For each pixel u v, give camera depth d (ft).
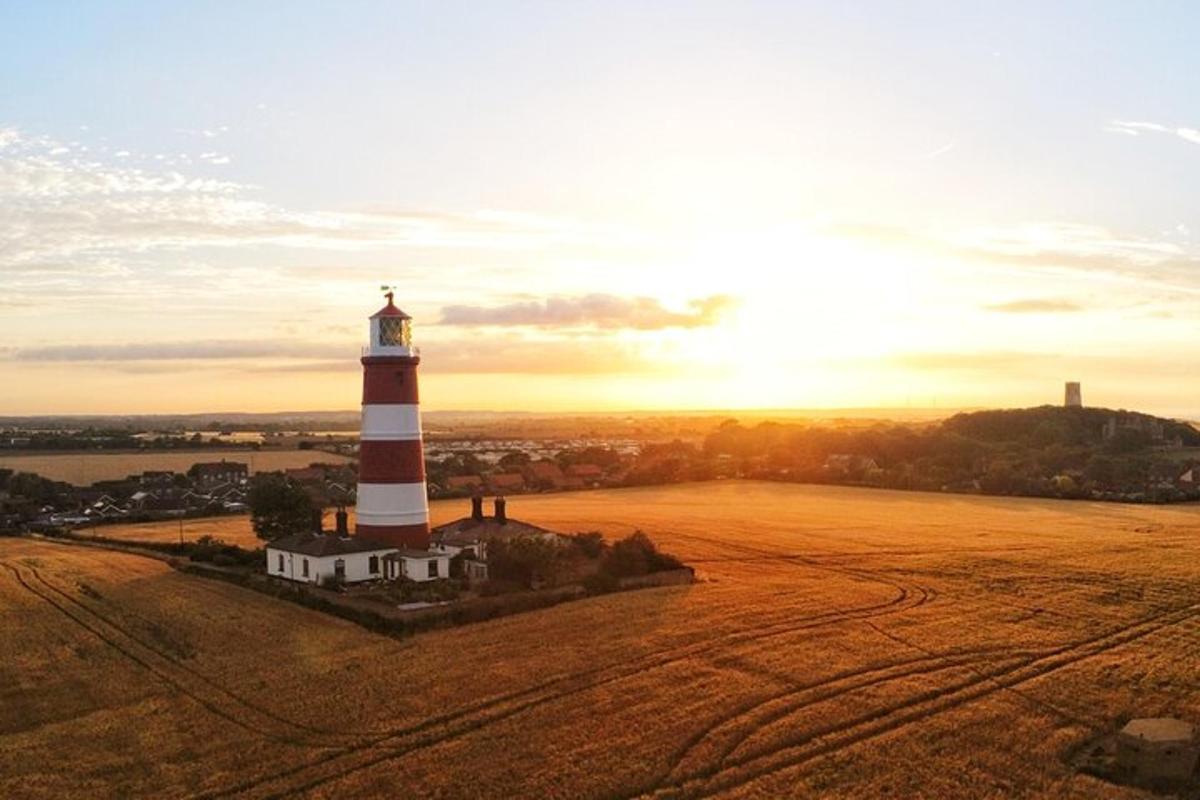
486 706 174.09
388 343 291.99
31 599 267.80
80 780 145.07
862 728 166.61
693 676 191.62
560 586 268.41
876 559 344.90
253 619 240.94
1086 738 164.66
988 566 327.47
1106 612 253.44
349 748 156.15
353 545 282.15
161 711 173.27
